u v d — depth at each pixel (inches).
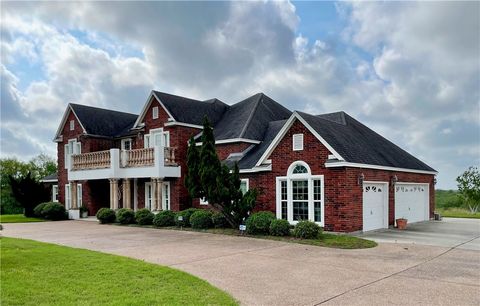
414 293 316.2
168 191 1019.9
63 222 1043.9
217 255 483.2
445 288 331.0
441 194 1891.0
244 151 917.8
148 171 971.9
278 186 752.3
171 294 299.4
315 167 698.2
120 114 1362.0
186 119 1012.5
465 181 1346.0
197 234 696.4
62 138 1318.9
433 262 439.8
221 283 345.7
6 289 311.6
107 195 1242.6
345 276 372.8
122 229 817.5
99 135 1218.6
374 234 686.5
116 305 271.7
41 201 1254.9
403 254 489.7
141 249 534.0
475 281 354.3
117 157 1034.7
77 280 342.0
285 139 745.6
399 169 818.2
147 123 1072.8
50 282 335.3
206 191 693.3
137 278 350.3
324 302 292.7
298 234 606.9
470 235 673.6
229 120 1047.0
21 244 553.9
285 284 343.0
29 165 2425.0
